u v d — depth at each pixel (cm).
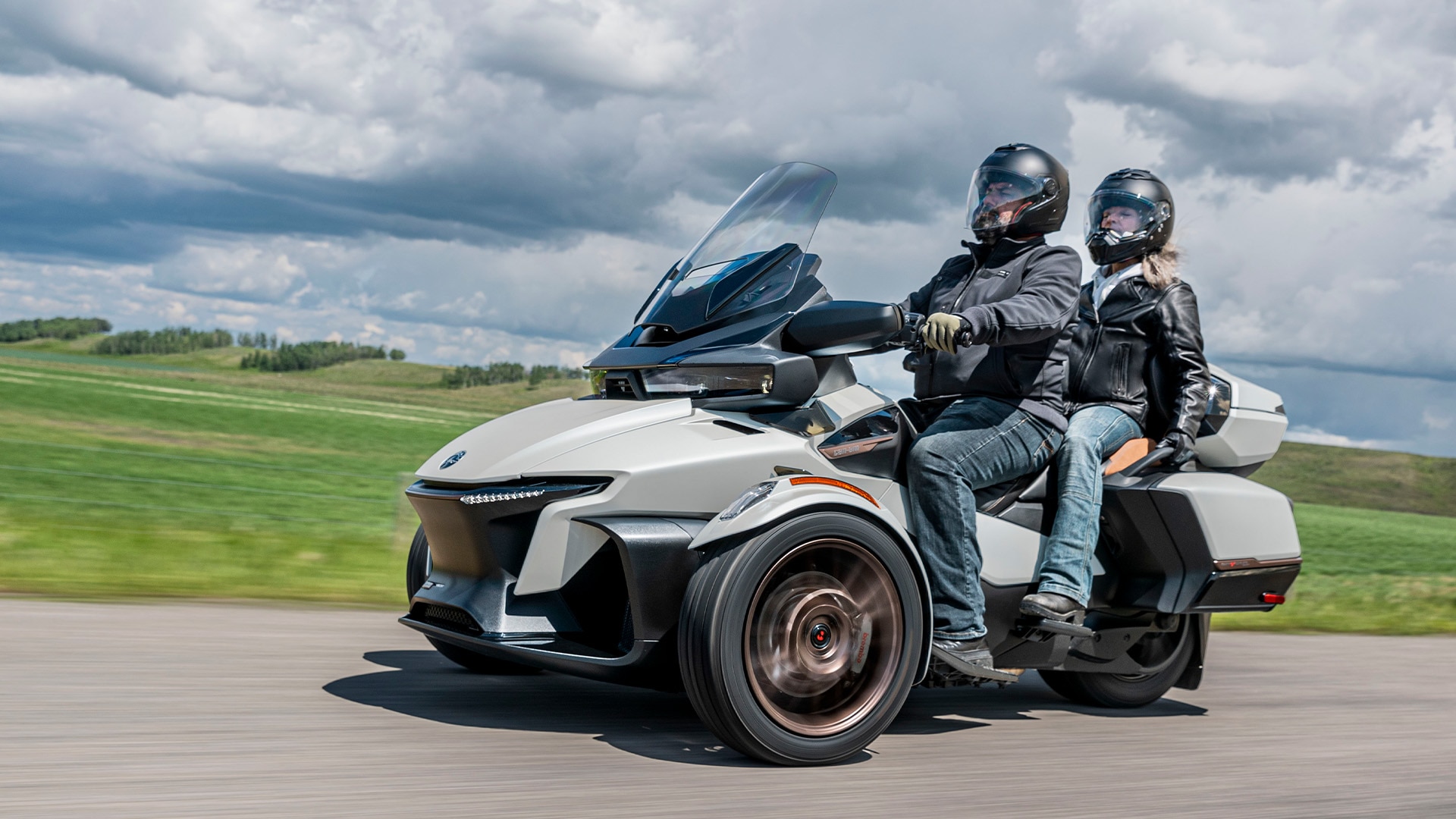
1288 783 302
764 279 346
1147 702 418
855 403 344
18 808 226
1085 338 397
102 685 345
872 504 308
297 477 1745
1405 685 494
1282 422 437
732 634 284
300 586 646
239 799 239
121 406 3791
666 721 345
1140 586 394
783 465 324
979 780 292
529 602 312
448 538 327
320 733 302
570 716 345
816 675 299
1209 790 290
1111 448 379
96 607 501
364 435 3700
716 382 330
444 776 267
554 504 305
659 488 307
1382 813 274
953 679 343
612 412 326
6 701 318
